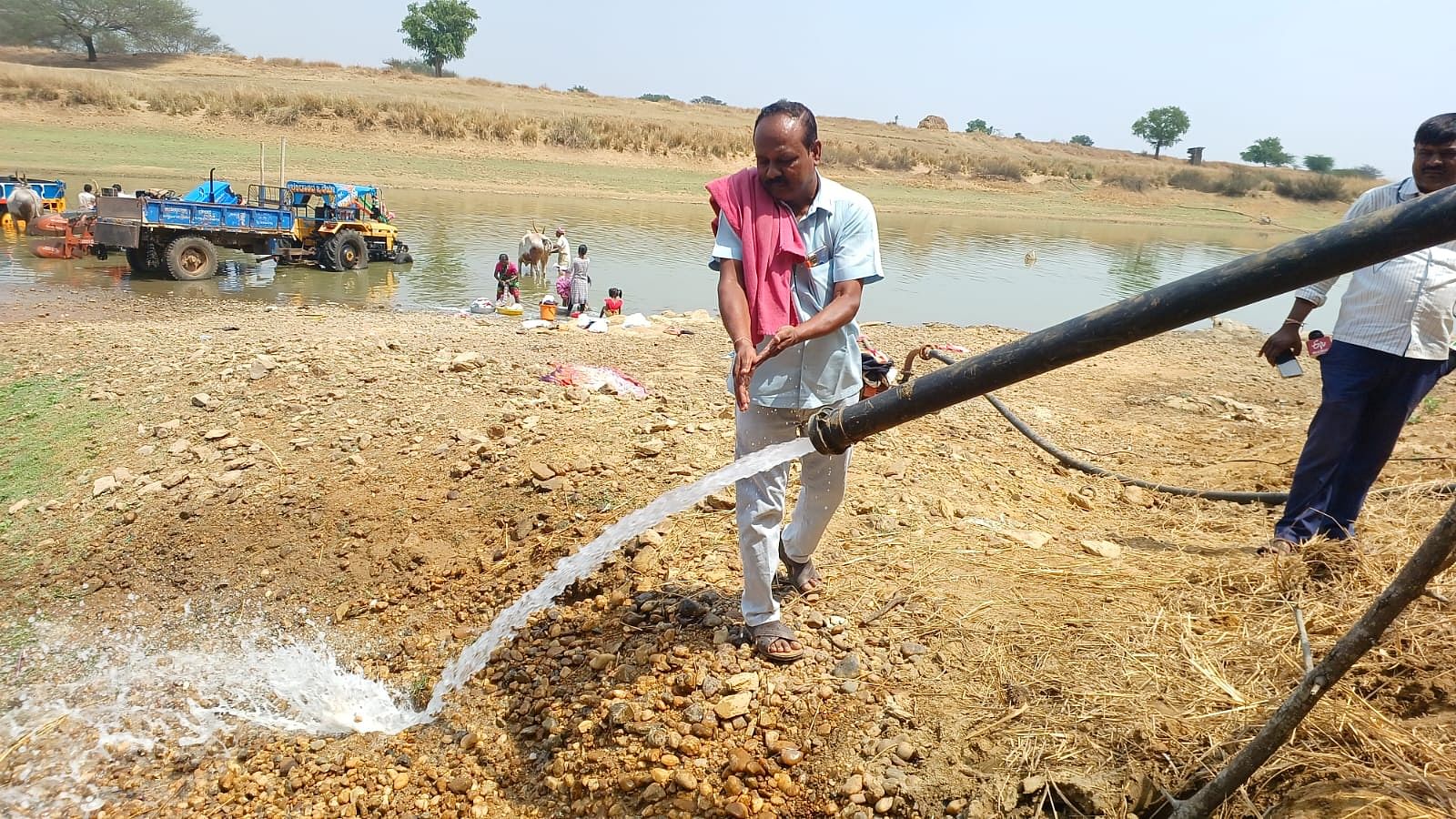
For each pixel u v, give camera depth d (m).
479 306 14.12
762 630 3.65
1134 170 68.06
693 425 6.40
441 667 4.36
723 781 3.18
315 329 10.14
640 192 40.66
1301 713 2.38
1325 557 3.99
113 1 70.69
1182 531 5.04
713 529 4.73
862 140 71.94
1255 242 45.72
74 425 7.04
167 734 4.26
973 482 5.61
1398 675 3.20
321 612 5.03
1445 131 3.99
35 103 39.38
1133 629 3.71
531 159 44.97
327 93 48.75
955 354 11.17
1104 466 6.70
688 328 12.27
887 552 4.43
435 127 44.75
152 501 5.98
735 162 50.88
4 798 3.88
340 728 4.18
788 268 3.29
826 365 3.37
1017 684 3.40
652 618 4.06
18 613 5.20
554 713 3.67
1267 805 2.78
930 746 3.17
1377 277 4.19
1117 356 12.06
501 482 5.65
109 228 15.45
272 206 18.55
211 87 48.09
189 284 15.59
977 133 91.31
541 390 7.24
